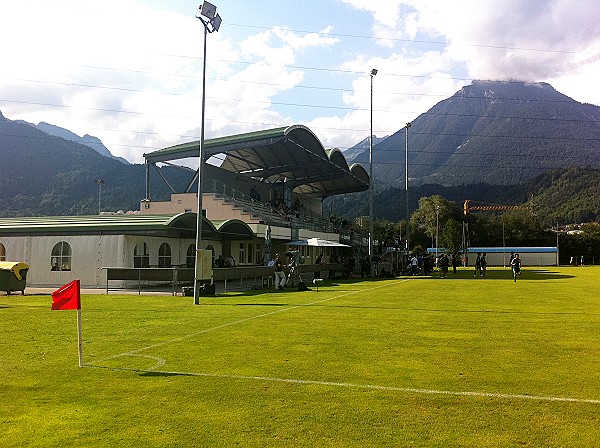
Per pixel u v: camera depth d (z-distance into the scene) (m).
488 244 117.19
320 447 4.89
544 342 10.16
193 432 5.27
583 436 5.12
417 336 10.90
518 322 13.11
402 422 5.54
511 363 8.27
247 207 42.69
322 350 9.36
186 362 8.40
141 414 5.82
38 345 10.00
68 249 28.50
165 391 6.72
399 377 7.39
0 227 30.19
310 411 5.90
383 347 9.64
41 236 29.11
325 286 28.69
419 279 37.00
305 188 66.38
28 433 5.26
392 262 47.50
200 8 19.31
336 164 52.69
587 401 6.24
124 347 9.73
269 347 9.66
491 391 6.68
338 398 6.39
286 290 25.34
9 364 8.31
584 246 108.75
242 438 5.11
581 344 9.94
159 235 30.31
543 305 17.55
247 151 45.59
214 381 7.20
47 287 28.11
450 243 84.06
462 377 7.38
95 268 27.89
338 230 61.59
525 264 94.12
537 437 5.11
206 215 41.09
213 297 21.14
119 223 28.14
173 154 41.91
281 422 5.55
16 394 6.63
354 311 15.68
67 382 7.19
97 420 5.64
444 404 6.14
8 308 16.89
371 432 5.25
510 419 5.62
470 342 10.16
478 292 23.70
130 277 23.00
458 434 5.19
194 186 47.50
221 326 12.46
